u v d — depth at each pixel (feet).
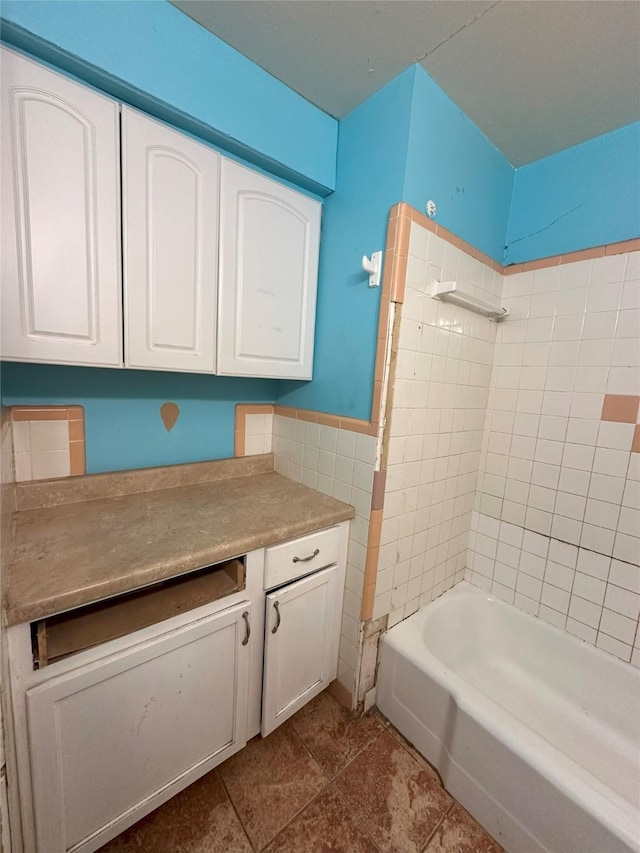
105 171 2.97
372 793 3.77
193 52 3.16
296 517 3.96
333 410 4.61
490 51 3.30
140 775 3.04
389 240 3.76
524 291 5.08
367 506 4.19
